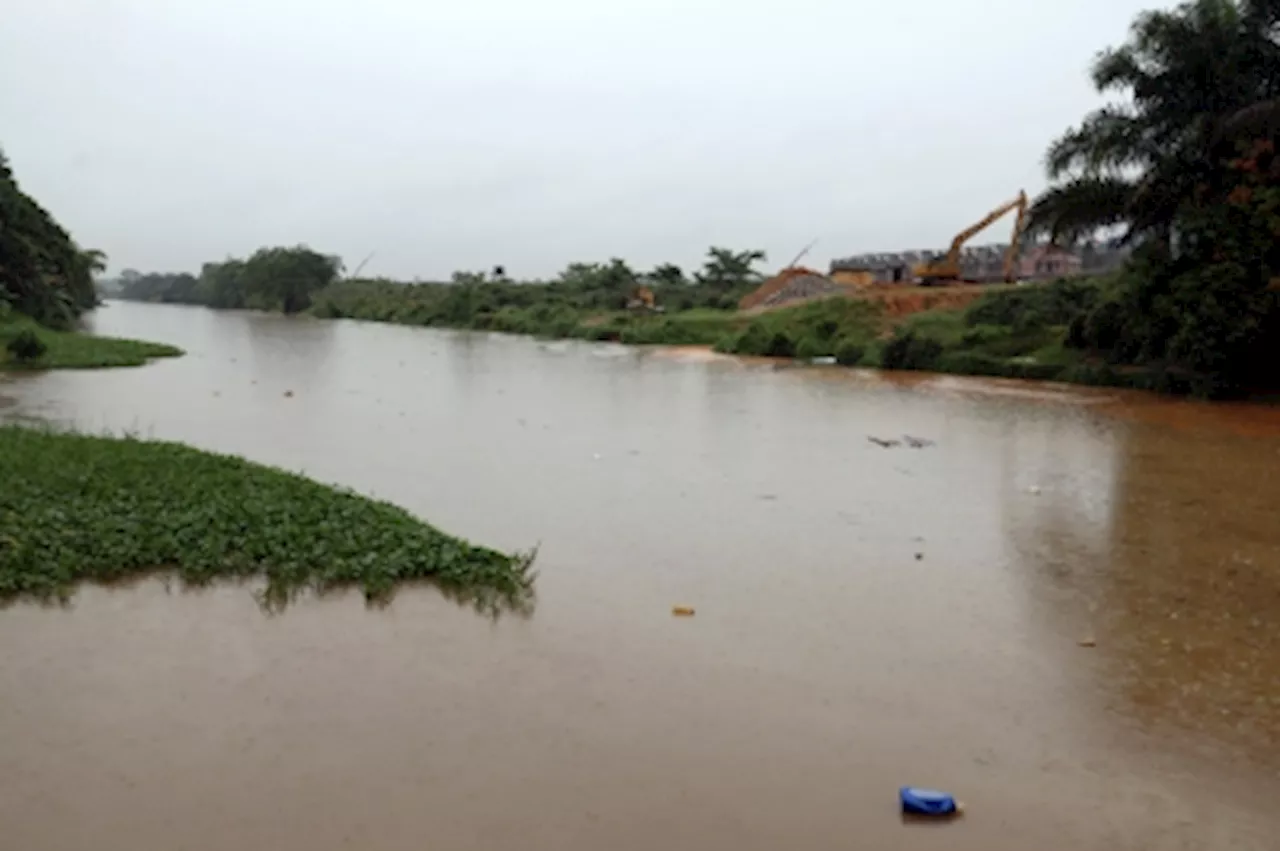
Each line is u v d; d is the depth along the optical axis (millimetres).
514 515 10828
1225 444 17062
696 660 6707
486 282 74000
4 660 6316
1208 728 5906
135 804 4664
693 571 8852
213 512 9164
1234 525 11047
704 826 4641
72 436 13258
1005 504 12094
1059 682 6535
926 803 4820
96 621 7051
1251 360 23234
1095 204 24812
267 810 4641
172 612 7273
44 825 4469
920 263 56688
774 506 11711
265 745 5270
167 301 133250
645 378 28750
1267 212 21719
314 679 6148
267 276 88625
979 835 4688
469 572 8141
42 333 31922
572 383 26844
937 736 5695
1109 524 11078
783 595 8242
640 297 59719
